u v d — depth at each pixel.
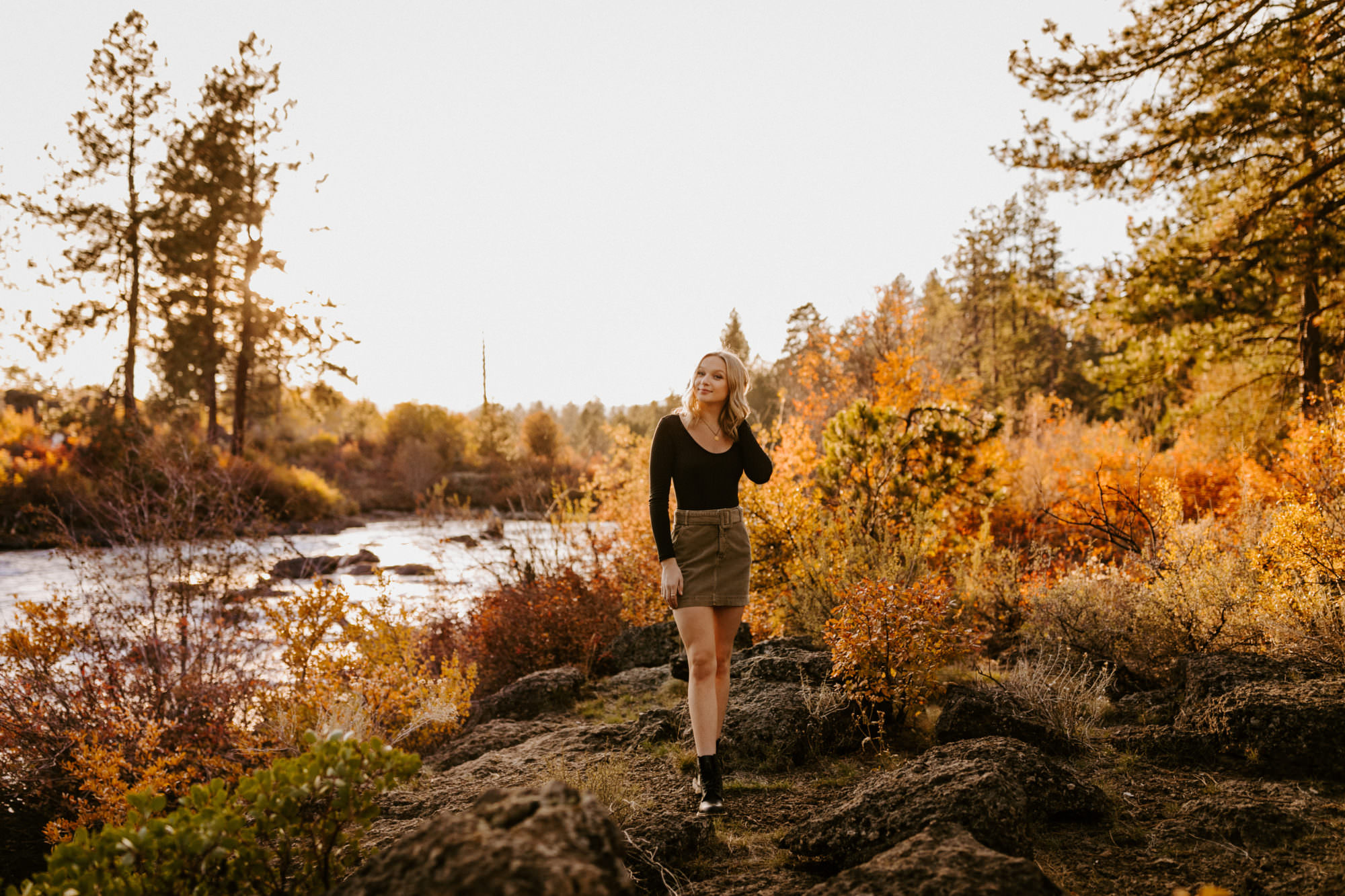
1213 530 5.68
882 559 5.64
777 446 9.18
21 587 12.33
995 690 3.65
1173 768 3.10
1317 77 9.38
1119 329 11.91
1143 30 10.02
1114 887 2.20
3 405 27.97
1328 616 3.82
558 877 1.22
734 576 3.07
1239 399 13.38
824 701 3.85
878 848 2.33
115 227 27.41
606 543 8.66
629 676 5.82
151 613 5.50
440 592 8.65
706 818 2.77
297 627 5.25
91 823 3.74
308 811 2.07
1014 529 9.17
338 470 38.56
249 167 28.91
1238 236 10.62
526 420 43.53
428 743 5.07
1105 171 10.60
